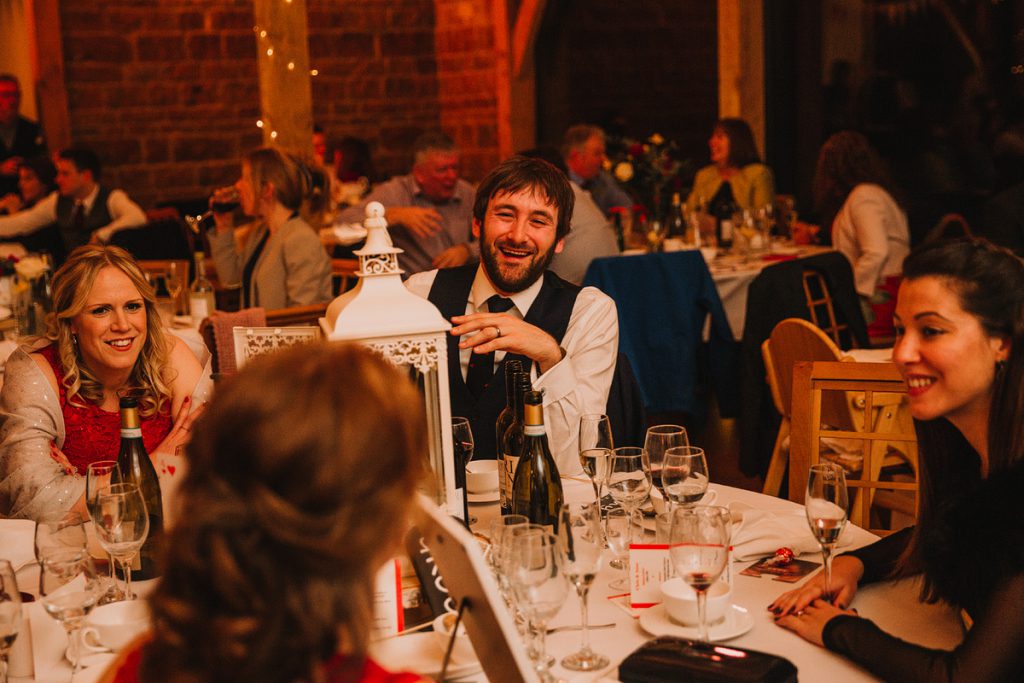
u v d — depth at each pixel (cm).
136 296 243
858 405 310
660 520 172
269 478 80
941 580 168
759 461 421
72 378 244
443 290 262
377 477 82
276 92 659
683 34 1005
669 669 139
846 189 554
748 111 772
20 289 407
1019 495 154
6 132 805
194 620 81
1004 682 148
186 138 945
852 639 155
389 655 151
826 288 435
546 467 199
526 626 158
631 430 262
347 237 504
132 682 98
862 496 248
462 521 200
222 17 943
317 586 81
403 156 1027
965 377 163
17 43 875
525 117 945
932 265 164
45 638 165
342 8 984
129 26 914
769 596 176
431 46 1017
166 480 186
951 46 687
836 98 760
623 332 487
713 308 495
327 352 87
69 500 229
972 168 686
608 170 690
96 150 917
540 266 253
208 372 257
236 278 508
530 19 905
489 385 241
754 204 662
